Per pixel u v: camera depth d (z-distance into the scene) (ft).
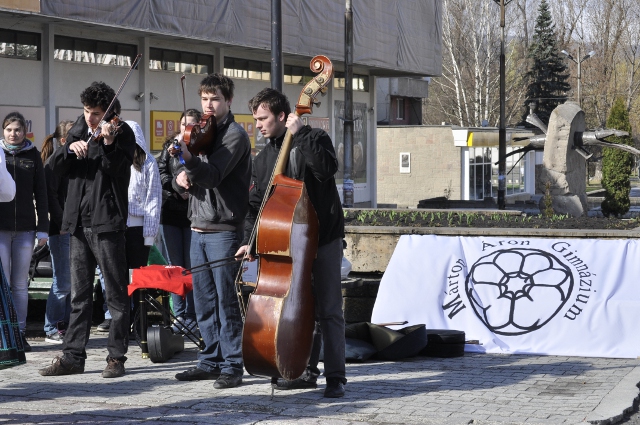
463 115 215.31
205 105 21.27
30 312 33.40
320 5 80.23
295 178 20.20
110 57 64.28
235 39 69.31
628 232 29.12
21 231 27.02
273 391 20.67
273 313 18.93
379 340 25.13
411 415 18.75
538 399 20.24
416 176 143.13
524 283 27.61
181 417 18.83
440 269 28.60
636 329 26.20
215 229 21.53
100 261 22.89
